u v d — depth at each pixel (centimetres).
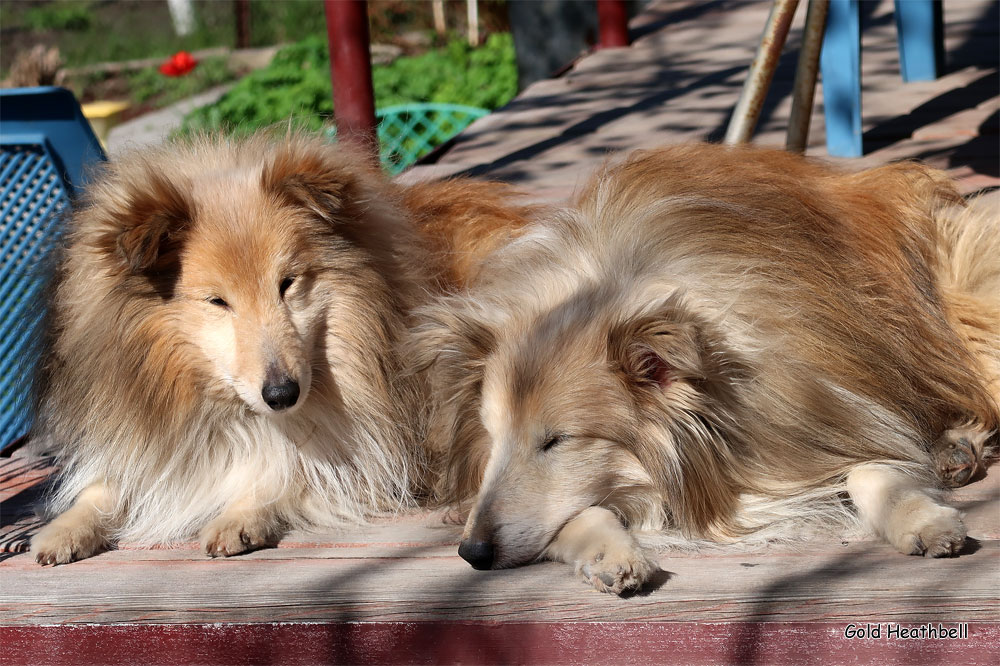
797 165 404
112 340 347
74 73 1933
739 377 326
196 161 378
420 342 353
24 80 1024
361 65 724
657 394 315
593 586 289
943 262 395
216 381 349
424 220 421
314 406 361
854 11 599
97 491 364
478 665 289
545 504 315
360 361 361
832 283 345
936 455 346
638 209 361
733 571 293
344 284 358
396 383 371
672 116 775
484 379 340
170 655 307
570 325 326
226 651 303
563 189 609
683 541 316
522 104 879
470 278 399
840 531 314
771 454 326
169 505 360
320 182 347
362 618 293
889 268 365
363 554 330
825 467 328
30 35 2316
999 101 704
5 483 423
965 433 357
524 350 327
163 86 1817
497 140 773
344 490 365
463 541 311
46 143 568
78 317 354
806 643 272
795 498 322
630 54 1029
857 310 345
